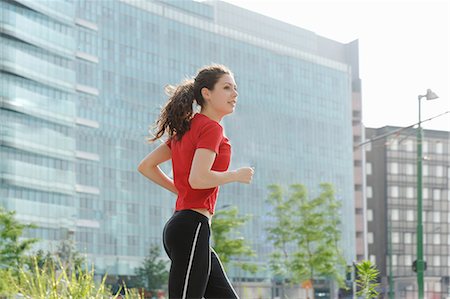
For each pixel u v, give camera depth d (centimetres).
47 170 7531
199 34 9338
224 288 334
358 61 11400
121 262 7906
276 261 7625
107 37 8431
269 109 9744
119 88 8425
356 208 11206
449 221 11356
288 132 9894
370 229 11262
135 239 8112
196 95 336
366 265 542
